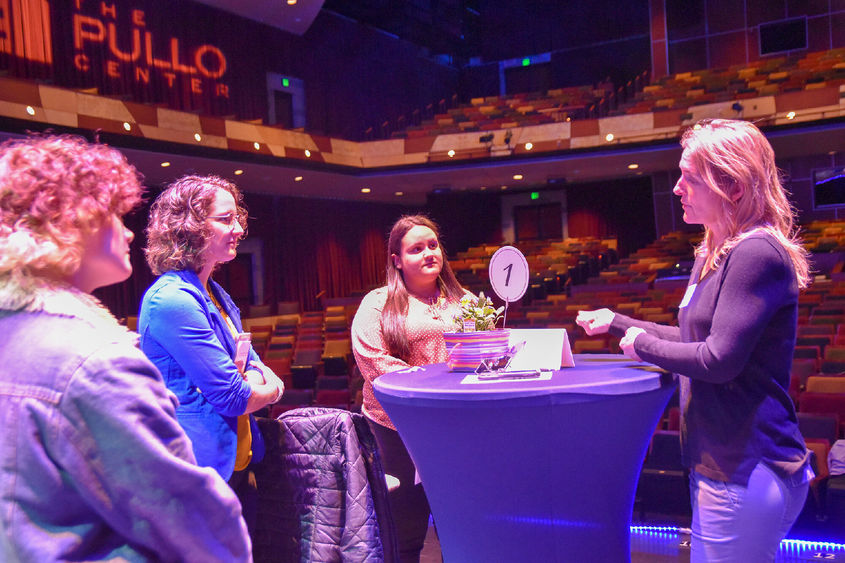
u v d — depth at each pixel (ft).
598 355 6.57
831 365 19.04
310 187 49.03
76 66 37.29
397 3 54.70
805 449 4.80
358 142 48.34
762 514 4.61
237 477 5.65
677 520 12.26
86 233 2.93
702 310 4.81
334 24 54.24
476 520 5.14
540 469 4.86
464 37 64.28
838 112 39.65
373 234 57.36
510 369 5.49
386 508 5.63
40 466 2.63
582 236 60.75
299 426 5.77
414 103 61.72
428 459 5.19
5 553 2.61
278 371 27.94
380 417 7.35
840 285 33.99
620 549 5.32
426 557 9.81
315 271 52.49
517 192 62.90
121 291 38.73
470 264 52.03
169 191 5.80
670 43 58.13
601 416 4.80
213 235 5.70
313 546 5.57
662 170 51.57
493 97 60.13
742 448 4.63
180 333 5.30
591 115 52.95
